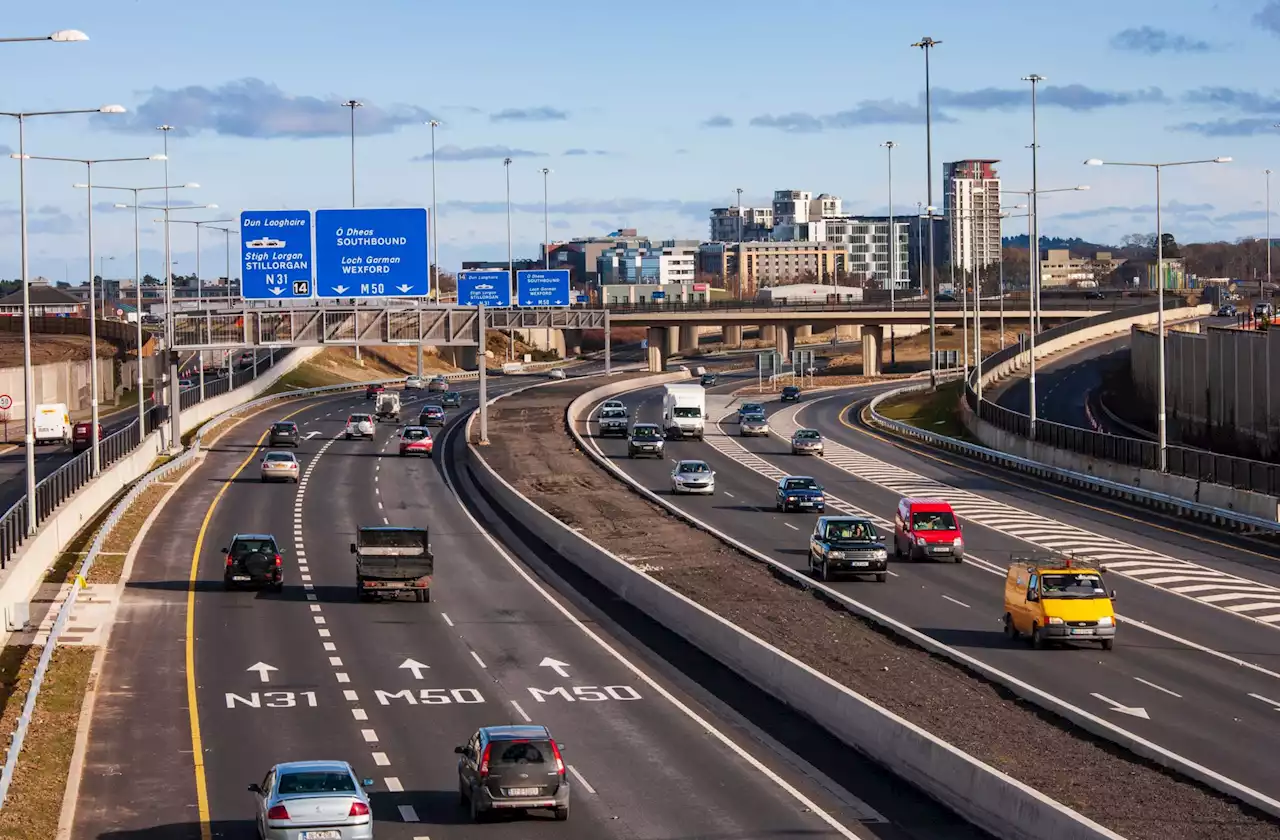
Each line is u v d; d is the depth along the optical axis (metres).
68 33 56.09
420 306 124.75
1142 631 56.41
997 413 127.69
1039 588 53.22
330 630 58.62
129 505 90.12
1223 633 56.06
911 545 73.56
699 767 40.00
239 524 86.06
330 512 91.50
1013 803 33.16
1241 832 31.23
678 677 51.56
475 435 133.75
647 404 174.38
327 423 151.00
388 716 45.44
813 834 34.12
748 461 119.31
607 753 41.41
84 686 49.06
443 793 37.12
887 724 40.06
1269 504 80.81
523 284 140.25
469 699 47.72
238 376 190.88
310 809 30.09
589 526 82.50
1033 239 119.12
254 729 43.69
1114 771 36.03
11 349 189.75
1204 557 73.81
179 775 38.78
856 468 114.81
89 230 94.25
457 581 70.12
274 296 105.00
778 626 55.00
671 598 59.78
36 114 72.81
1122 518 87.69
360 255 105.44
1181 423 124.06
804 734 43.62
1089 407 149.50
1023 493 99.75
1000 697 44.41
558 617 62.19
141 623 59.50
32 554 64.44
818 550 68.19
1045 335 197.88
